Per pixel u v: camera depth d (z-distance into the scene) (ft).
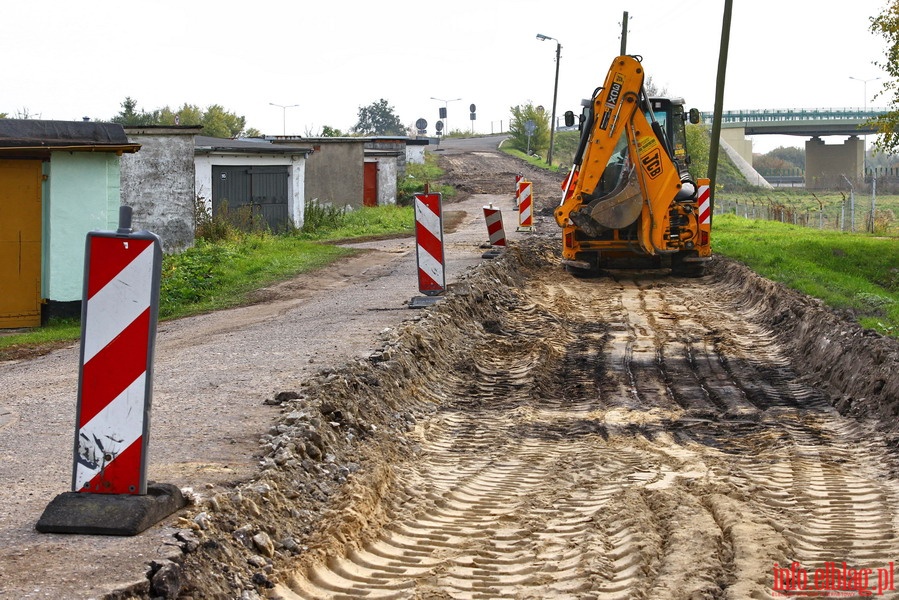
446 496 22.56
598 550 18.70
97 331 16.96
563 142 374.02
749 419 30.78
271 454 21.84
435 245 47.01
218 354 36.22
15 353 42.16
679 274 68.49
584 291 61.72
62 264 52.80
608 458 26.07
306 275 65.57
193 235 81.05
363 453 24.16
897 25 76.95
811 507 22.13
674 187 63.31
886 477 24.52
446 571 17.78
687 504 21.63
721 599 16.63
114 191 54.65
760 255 71.36
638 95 62.69
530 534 19.97
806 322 43.04
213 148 91.86
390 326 40.16
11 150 50.70
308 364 32.94
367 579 17.35
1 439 23.72
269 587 16.15
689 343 43.83
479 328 45.14
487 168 241.55
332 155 131.23
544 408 32.35
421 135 336.08
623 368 38.75
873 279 73.31
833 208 223.71
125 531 16.07
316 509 20.04
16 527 16.67
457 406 32.19
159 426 24.77
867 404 31.19
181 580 14.73
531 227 100.53
